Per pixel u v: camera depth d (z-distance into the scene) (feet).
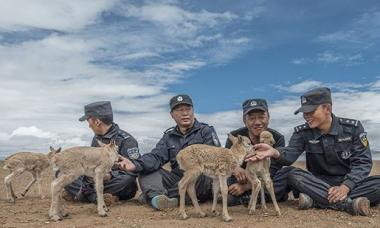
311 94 7.22
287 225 6.22
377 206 7.59
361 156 7.20
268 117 7.82
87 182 8.34
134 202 8.48
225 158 6.74
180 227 6.13
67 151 6.94
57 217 6.72
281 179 7.80
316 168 7.77
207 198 8.23
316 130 7.49
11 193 9.01
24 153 9.59
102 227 6.19
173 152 8.23
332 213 6.97
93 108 8.29
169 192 8.04
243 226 6.18
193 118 8.23
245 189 7.70
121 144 8.38
